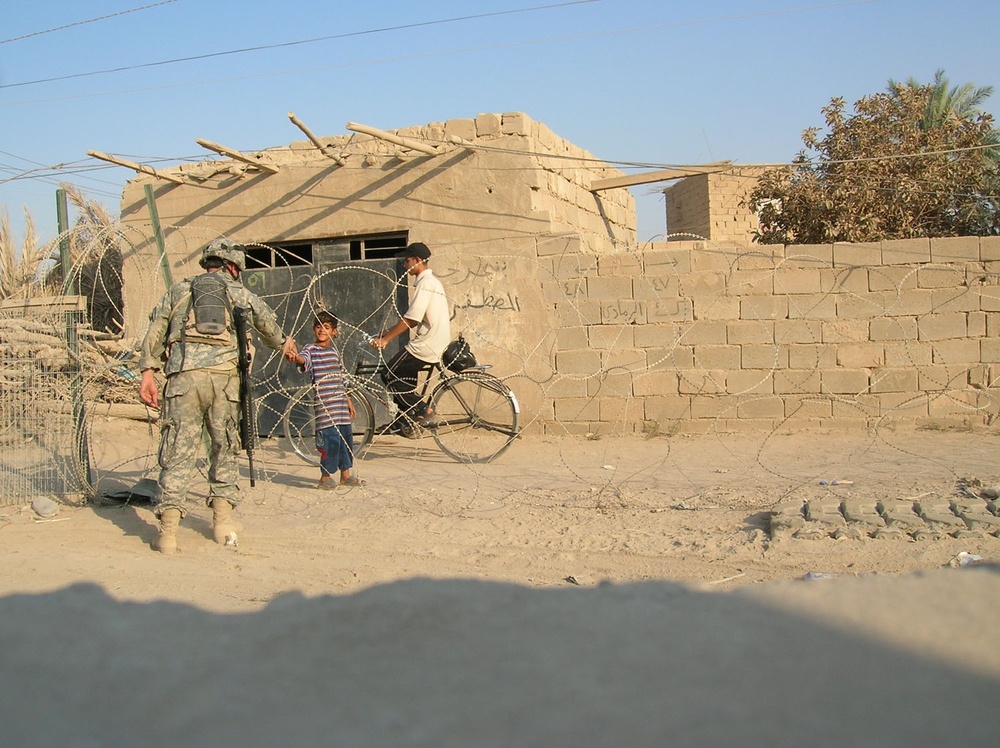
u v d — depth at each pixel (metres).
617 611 3.89
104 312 12.47
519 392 10.92
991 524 5.73
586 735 2.80
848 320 10.25
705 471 8.39
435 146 11.13
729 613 3.78
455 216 11.15
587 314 10.73
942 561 5.17
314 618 4.06
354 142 11.72
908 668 3.17
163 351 6.18
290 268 11.92
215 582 5.26
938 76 20.58
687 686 3.11
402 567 5.54
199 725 3.05
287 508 7.31
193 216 12.27
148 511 7.20
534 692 3.13
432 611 4.03
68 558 5.80
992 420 10.04
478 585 4.55
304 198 11.80
